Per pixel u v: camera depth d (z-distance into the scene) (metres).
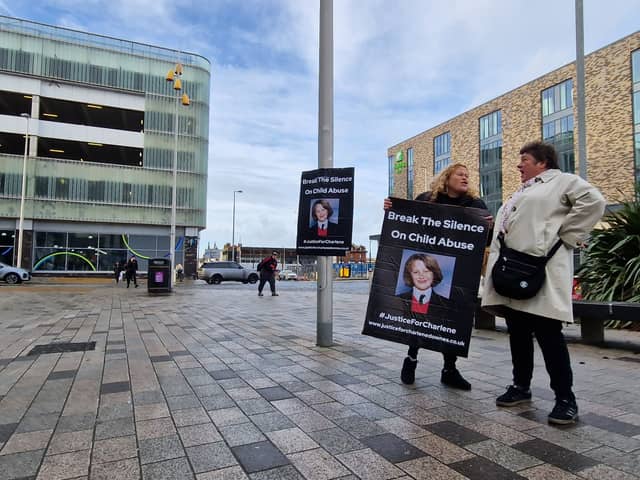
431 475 2.31
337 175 5.81
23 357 5.28
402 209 3.88
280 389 3.85
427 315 3.70
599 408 3.34
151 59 36.12
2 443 2.74
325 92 5.99
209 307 11.75
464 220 3.70
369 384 3.99
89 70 34.41
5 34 32.59
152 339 6.47
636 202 8.01
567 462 2.45
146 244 35.53
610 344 6.05
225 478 2.28
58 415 3.24
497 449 2.62
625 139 27.19
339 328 7.59
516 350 3.44
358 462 2.46
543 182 3.25
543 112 33.78
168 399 3.59
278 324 8.16
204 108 37.50
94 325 8.08
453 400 3.53
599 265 8.01
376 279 3.87
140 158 40.62
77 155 39.88
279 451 2.61
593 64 29.19
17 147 37.19
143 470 2.37
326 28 5.98
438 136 47.25
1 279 25.91
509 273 3.08
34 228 32.84
